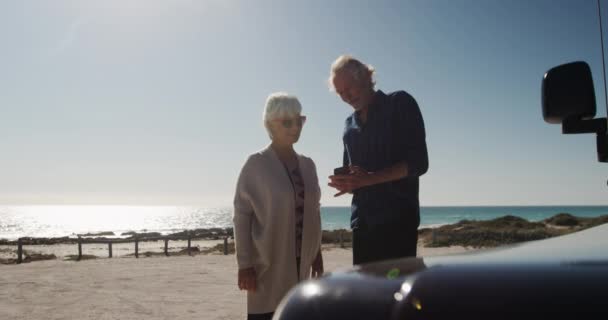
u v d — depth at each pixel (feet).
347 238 91.91
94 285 38.32
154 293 34.12
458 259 2.76
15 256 82.38
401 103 10.47
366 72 10.68
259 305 11.09
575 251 2.93
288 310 2.59
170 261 61.98
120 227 456.45
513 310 2.08
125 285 38.34
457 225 121.29
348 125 11.56
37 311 27.76
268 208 11.00
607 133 6.01
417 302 2.25
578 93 6.06
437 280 2.33
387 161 10.55
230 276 44.14
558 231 88.69
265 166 11.17
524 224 117.70
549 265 2.42
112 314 26.73
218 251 83.20
